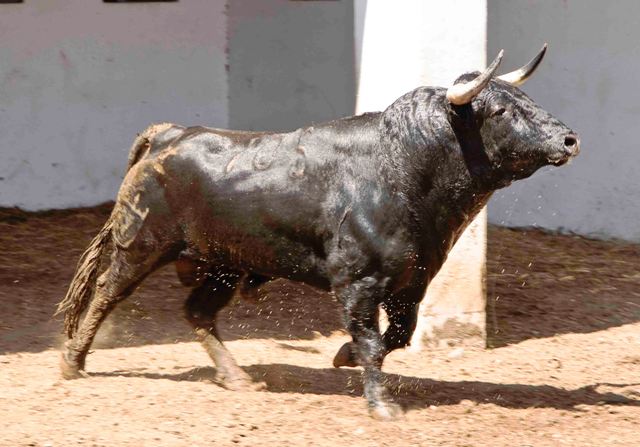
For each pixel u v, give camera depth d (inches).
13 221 626.8
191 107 672.4
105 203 665.6
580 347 467.8
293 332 468.1
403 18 438.6
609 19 662.5
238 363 417.4
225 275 382.6
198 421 339.9
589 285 565.9
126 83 661.9
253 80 703.1
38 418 340.2
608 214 673.6
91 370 403.9
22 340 440.1
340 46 730.2
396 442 329.1
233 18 684.7
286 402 365.4
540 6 666.2
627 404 384.8
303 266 353.7
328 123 356.2
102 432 327.6
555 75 670.5
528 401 384.2
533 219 678.5
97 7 653.9
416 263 343.6
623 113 667.4
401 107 341.7
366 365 349.1
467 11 438.9
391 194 338.3
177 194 361.1
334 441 327.9
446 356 449.4
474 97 331.0
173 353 431.2
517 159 333.1
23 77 649.0
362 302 344.2
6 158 650.8
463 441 334.0
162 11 662.5
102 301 382.3
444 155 336.8
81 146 660.1
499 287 552.4
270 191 348.8
